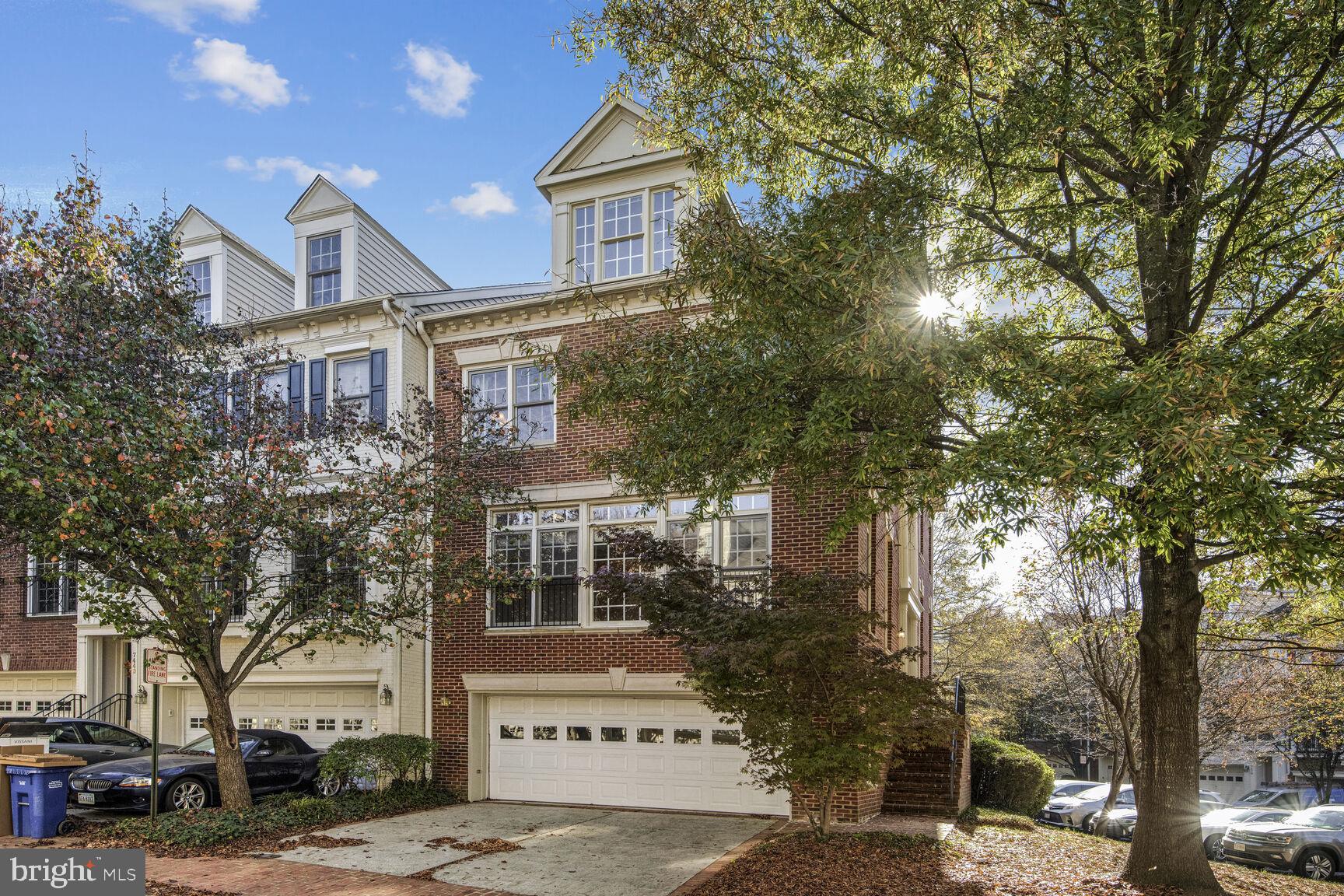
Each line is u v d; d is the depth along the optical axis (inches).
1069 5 374.3
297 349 766.5
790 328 390.0
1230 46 363.3
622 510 674.2
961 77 390.3
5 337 473.1
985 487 323.6
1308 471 390.9
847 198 387.5
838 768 437.1
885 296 348.2
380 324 743.1
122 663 853.8
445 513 636.7
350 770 633.6
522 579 661.9
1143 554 414.9
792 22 425.4
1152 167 389.1
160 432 507.5
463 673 700.0
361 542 596.7
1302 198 433.7
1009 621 1343.5
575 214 732.0
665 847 503.8
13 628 888.3
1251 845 709.9
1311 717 938.7
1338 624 584.7
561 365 480.4
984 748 821.2
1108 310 419.8
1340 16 351.9
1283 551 314.3
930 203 398.3
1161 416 294.2
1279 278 435.5
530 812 629.0
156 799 553.3
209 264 823.7
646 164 702.5
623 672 650.8
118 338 536.7
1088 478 301.9
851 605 547.5
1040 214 416.5
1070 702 1239.5
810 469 440.5
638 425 447.5
